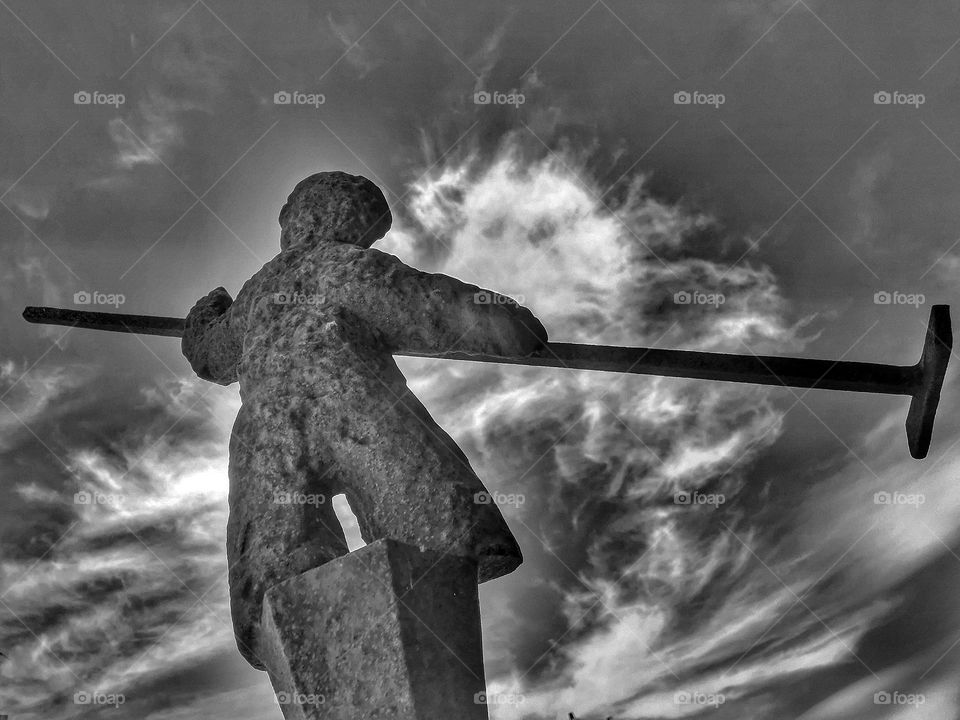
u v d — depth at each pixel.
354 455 3.30
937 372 3.67
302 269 3.66
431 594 3.00
